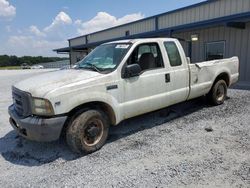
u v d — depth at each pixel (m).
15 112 4.08
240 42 11.59
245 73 11.55
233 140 4.26
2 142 4.74
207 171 3.26
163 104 5.05
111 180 3.18
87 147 3.95
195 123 5.31
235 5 11.53
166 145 4.19
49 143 4.54
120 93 4.29
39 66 59.69
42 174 3.45
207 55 13.38
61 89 3.63
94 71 4.30
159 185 2.99
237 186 2.89
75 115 3.87
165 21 16.00
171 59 5.17
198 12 13.54
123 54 4.46
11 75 25.66
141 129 5.09
